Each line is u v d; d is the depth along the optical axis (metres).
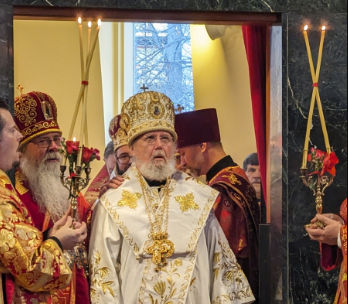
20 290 3.78
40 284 3.69
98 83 5.47
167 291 4.53
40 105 4.82
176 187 4.81
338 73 4.89
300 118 4.85
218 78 5.46
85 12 4.78
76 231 3.97
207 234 4.80
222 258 4.76
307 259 4.80
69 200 4.80
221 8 4.82
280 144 4.85
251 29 5.25
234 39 5.39
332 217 4.76
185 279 4.55
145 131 4.74
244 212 5.30
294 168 4.82
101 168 5.33
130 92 5.55
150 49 5.58
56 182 4.77
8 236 3.60
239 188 5.32
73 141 4.25
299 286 4.80
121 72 5.54
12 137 3.87
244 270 5.25
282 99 4.84
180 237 4.64
